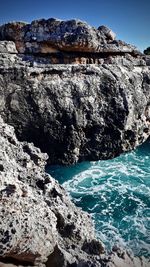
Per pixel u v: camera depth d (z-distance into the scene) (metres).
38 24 20.17
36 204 8.28
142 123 23.20
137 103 21.88
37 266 7.64
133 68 22.55
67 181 17.56
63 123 19.17
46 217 8.27
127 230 12.48
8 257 7.27
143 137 24.06
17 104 17.80
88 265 7.37
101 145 20.91
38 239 7.49
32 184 10.29
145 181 17.42
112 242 11.52
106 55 21.86
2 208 7.14
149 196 15.53
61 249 8.00
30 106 18.12
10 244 6.74
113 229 12.53
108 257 7.84
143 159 21.09
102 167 19.83
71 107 19.06
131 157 21.56
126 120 20.92
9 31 20.52
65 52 20.75
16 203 7.44
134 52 23.66
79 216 10.15
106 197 15.44
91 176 18.27
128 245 11.35
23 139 18.80
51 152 19.69
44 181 10.59
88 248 9.05
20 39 20.52
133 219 13.38
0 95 17.31
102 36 21.39
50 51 20.55
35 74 18.09
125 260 7.93
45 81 18.41
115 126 20.72
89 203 14.84
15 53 19.97
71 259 7.94
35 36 20.25
